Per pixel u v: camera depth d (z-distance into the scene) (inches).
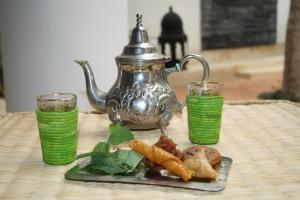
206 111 32.2
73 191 24.6
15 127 39.8
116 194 24.1
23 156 31.0
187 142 33.9
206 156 27.1
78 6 61.0
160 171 26.5
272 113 43.3
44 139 28.6
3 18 67.3
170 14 184.4
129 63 33.5
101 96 36.3
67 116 28.3
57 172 27.7
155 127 36.4
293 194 23.9
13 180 26.4
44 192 24.5
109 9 62.1
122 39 64.2
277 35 239.3
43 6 61.7
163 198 23.5
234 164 28.7
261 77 208.1
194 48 214.1
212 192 24.1
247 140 34.2
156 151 26.0
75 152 29.7
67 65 63.0
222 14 218.5
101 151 26.8
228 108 46.1
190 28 210.4
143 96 33.6
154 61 33.6
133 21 184.2
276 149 31.8
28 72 65.6
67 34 61.9
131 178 25.6
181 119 41.6
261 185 25.1
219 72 207.3
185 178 25.0
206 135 32.7
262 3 229.1
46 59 63.5
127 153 26.7
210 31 217.2
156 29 196.7
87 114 45.2
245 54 230.4
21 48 65.4
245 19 226.2
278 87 180.4
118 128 28.4
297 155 30.4
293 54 103.0
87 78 36.3
